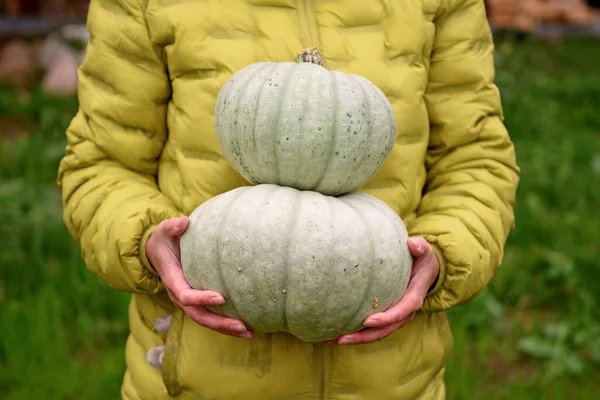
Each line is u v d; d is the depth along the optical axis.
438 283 1.95
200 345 1.97
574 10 13.88
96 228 2.01
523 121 8.09
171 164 2.09
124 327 4.12
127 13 2.04
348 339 1.77
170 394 2.04
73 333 4.05
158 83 2.06
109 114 2.07
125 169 2.12
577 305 4.50
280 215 1.66
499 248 2.08
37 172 6.09
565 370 3.88
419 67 2.05
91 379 3.64
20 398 3.46
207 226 1.73
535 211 5.61
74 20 10.80
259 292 1.67
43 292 4.26
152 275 1.96
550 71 11.63
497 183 2.13
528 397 3.59
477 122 2.14
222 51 1.95
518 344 4.15
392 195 2.02
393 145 1.83
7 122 7.90
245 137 1.73
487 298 4.34
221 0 1.98
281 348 1.95
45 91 8.91
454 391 3.60
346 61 1.97
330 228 1.66
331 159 1.71
